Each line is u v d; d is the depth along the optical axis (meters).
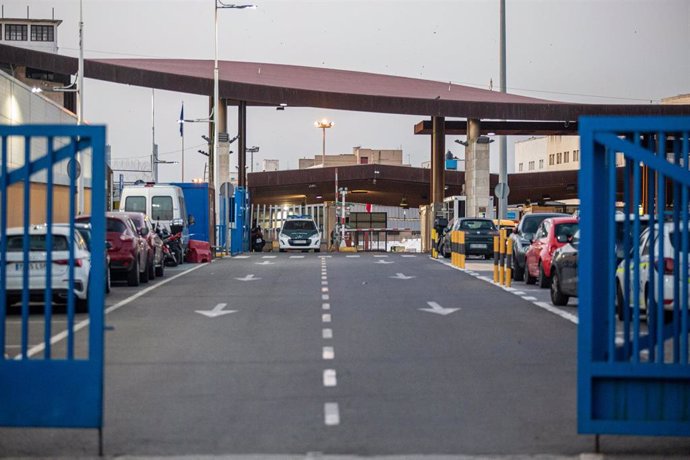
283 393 14.63
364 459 10.76
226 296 31.14
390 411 13.31
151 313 26.02
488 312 26.02
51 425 11.21
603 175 11.23
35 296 25.77
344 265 49.94
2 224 11.50
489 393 14.63
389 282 37.16
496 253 38.50
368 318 24.61
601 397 11.08
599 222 11.22
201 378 15.95
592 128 11.02
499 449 11.23
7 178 11.49
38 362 11.23
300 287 34.72
